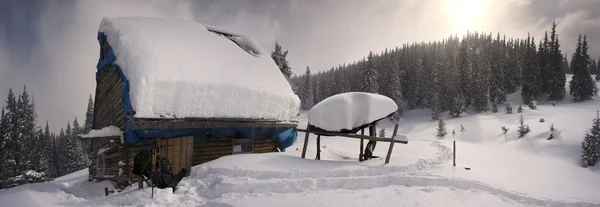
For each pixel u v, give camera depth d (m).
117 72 11.13
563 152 34.53
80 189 9.48
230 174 8.50
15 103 38.16
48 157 67.88
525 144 40.53
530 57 78.94
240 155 10.45
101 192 9.24
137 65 9.37
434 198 6.49
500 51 101.25
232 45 14.21
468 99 76.19
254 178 8.08
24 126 37.59
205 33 14.00
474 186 7.46
